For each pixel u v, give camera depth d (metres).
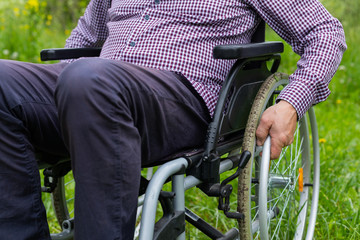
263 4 1.53
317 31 1.50
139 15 1.54
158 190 1.15
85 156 1.06
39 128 1.30
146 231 1.11
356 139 3.18
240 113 1.45
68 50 1.69
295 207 1.94
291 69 4.82
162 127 1.26
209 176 1.30
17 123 1.18
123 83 1.13
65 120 1.08
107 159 1.06
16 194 1.18
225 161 1.43
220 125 1.35
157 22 1.49
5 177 1.17
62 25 6.88
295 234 1.86
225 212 1.35
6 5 5.44
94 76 1.07
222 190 1.32
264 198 1.41
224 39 1.52
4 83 1.24
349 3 5.81
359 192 2.35
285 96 1.43
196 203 2.30
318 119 3.58
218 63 1.49
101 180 1.06
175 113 1.31
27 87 1.29
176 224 1.21
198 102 1.41
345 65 5.01
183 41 1.46
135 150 1.10
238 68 1.37
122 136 1.08
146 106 1.21
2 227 1.16
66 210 1.80
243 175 1.37
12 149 1.18
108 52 1.57
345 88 4.70
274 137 1.41
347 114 3.87
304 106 1.44
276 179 1.71
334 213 2.09
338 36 1.51
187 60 1.44
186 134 1.36
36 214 1.19
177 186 1.24
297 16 1.51
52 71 1.40
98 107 1.05
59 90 1.09
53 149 1.37
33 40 5.04
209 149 1.30
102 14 1.82
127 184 1.08
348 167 2.63
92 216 1.05
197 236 1.98
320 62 1.46
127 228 1.08
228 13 1.51
